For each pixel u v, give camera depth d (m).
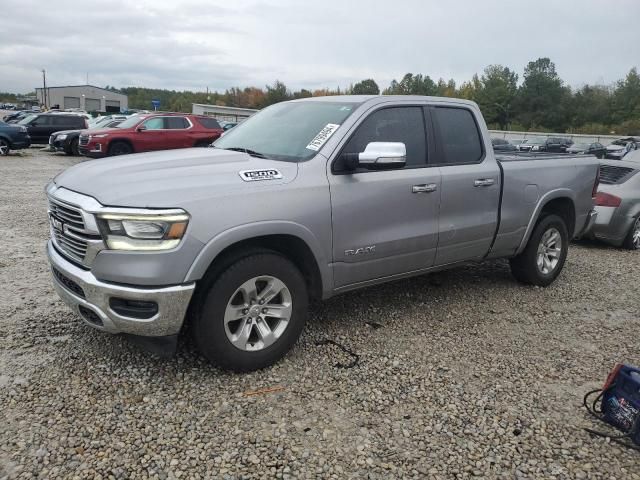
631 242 8.18
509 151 6.69
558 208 5.96
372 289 5.50
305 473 2.71
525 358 4.09
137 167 3.59
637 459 2.93
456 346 4.25
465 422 3.20
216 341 3.43
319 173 3.82
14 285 5.20
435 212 4.52
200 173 3.47
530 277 5.69
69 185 3.53
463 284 5.83
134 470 2.67
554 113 87.56
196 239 3.21
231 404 3.28
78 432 2.95
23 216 8.84
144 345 3.42
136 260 3.13
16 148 21.78
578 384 3.72
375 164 3.78
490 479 2.73
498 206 5.05
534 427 3.18
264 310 3.64
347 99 4.47
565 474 2.79
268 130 4.49
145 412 3.15
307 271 3.93
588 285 6.07
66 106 99.56
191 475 2.66
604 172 8.58
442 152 4.67
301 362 3.85
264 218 3.46
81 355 3.79
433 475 2.74
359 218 3.99
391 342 4.25
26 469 2.64
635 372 3.17
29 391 3.32
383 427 3.12
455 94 96.50
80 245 3.34
